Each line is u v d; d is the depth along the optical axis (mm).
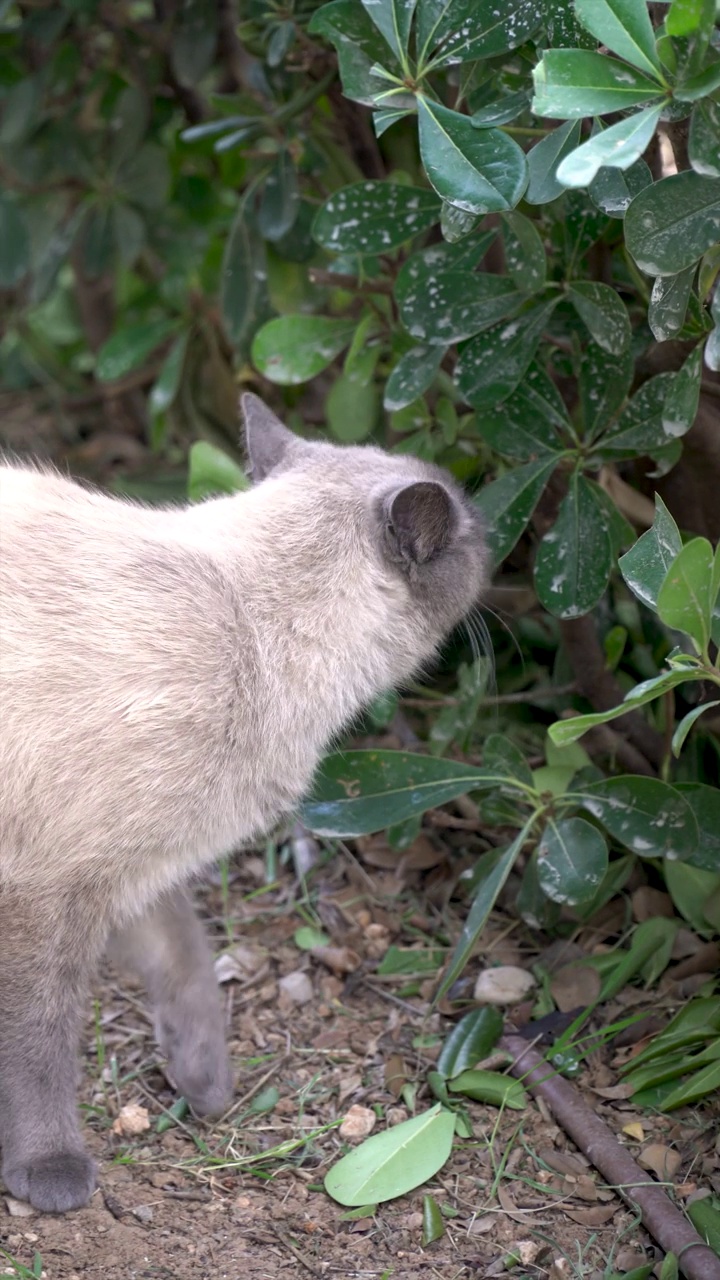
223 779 1003
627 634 1248
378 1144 1015
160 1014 1066
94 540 1012
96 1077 1083
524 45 1016
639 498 1195
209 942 1184
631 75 885
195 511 1075
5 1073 989
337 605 1034
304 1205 995
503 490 1097
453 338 1073
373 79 1003
